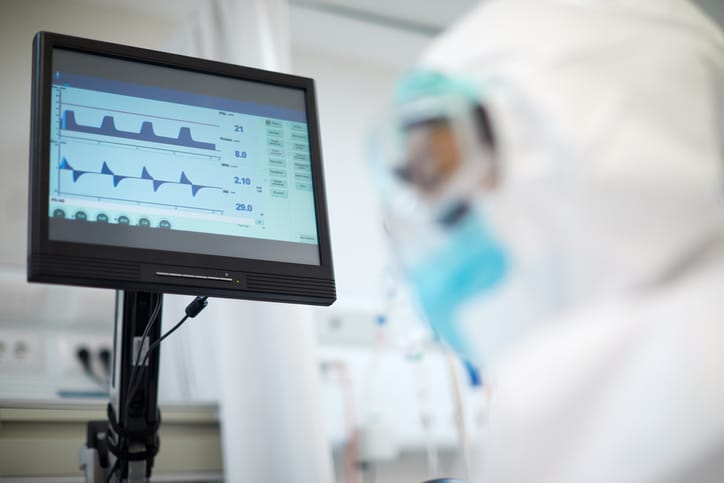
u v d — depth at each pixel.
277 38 2.23
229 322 2.00
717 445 0.63
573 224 0.79
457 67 0.93
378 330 2.68
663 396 0.66
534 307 0.81
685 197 0.79
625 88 0.85
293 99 1.25
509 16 0.96
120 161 1.07
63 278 0.96
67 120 1.05
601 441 0.67
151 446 1.09
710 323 0.69
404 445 2.56
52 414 1.70
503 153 0.86
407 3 3.08
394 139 0.92
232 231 1.10
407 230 0.94
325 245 1.15
